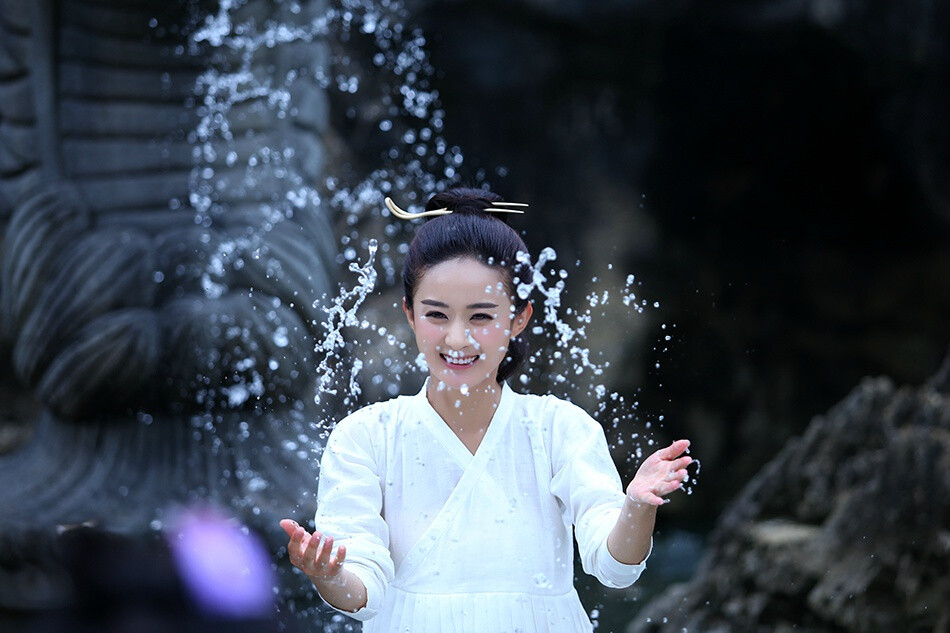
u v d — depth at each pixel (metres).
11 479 9.05
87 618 8.17
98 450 9.12
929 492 6.93
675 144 19.58
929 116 18.28
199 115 9.77
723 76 18.61
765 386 20.27
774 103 18.95
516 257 3.24
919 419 7.68
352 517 3.21
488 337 3.18
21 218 9.31
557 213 19.03
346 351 9.83
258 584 8.34
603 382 18.44
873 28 17.38
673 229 20.12
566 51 17.98
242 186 9.70
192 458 9.03
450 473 3.31
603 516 3.12
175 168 9.70
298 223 9.73
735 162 19.95
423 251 3.21
